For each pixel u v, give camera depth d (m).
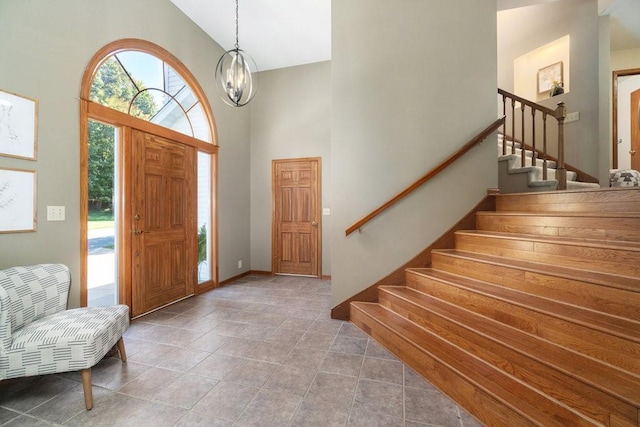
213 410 1.45
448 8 2.57
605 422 1.03
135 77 2.77
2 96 1.78
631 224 1.55
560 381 1.18
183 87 3.40
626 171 3.62
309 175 4.52
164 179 3.09
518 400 1.24
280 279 4.38
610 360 1.14
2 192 1.78
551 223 1.94
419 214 2.62
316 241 4.49
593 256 1.52
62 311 1.84
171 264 3.19
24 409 1.48
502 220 2.31
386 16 2.68
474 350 1.56
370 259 2.70
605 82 3.17
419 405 1.48
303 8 3.20
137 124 2.75
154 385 1.67
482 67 2.53
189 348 2.13
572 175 3.28
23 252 1.89
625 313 1.23
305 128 4.52
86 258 2.27
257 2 3.10
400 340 1.95
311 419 1.38
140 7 2.73
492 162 2.56
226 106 4.10
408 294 2.35
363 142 2.73
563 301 1.46
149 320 2.69
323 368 1.85
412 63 2.64
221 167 3.99
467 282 1.99
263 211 4.71
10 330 1.46
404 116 2.65
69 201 2.16
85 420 1.39
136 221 2.74
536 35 3.82
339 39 2.78
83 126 2.24
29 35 1.91
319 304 3.18
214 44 3.81
